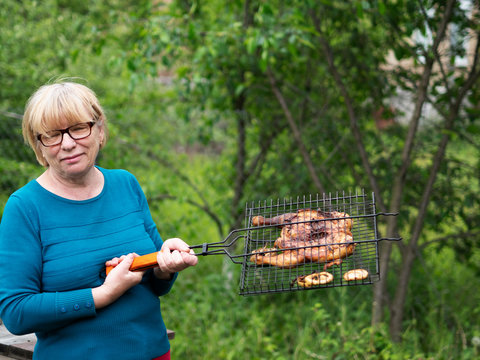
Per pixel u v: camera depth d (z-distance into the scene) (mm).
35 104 1622
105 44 5098
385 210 4363
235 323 4613
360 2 4074
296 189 4984
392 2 4219
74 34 5477
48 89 1648
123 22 4652
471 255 4824
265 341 4223
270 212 2029
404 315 4633
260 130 5195
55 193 1683
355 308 4805
